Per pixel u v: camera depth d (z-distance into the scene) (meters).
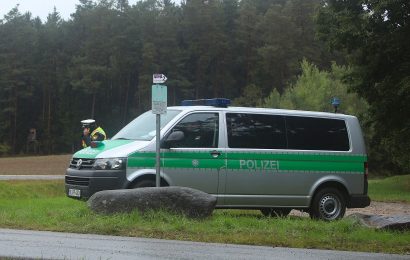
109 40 80.69
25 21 88.56
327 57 77.81
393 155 31.30
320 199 11.72
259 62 79.38
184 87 78.62
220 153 10.85
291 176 11.43
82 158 10.49
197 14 79.19
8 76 80.44
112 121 84.62
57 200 15.21
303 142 11.67
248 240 8.37
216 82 81.44
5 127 80.94
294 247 8.18
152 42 77.56
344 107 50.72
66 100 83.88
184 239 8.34
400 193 25.03
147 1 83.75
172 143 10.49
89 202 9.66
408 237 9.05
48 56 84.44
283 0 95.06
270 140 11.37
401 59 24.81
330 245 8.37
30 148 83.31
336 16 25.27
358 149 12.22
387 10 23.48
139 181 10.23
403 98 24.48
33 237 8.10
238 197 10.98
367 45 24.61
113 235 8.48
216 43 78.94
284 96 55.22
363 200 12.13
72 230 8.76
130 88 84.25
